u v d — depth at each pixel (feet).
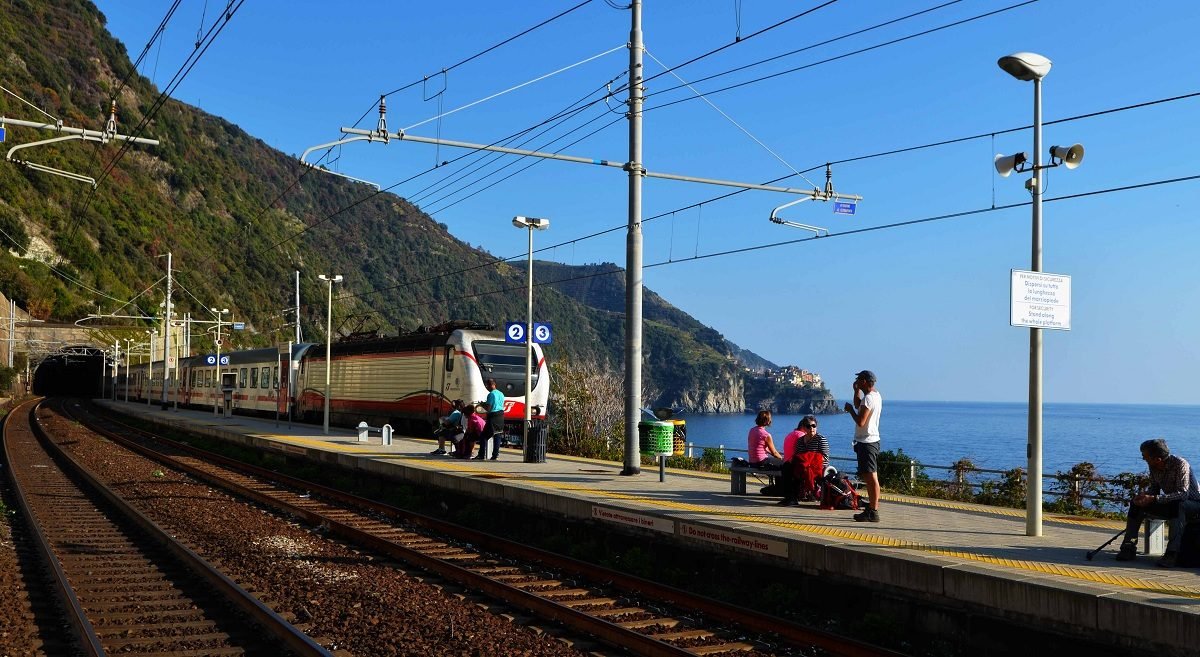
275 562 39.24
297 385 138.62
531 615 31.50
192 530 48.01
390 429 88.58
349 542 46.14
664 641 27.76
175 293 387.75
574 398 97.81
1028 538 34.88
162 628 28.91
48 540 44.29
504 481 53.67
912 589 29.45
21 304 333.42
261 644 27.63
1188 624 22.71
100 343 344.08
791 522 38.17
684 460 75.15
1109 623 24.40
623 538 42.63
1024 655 26.35
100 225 383.45
